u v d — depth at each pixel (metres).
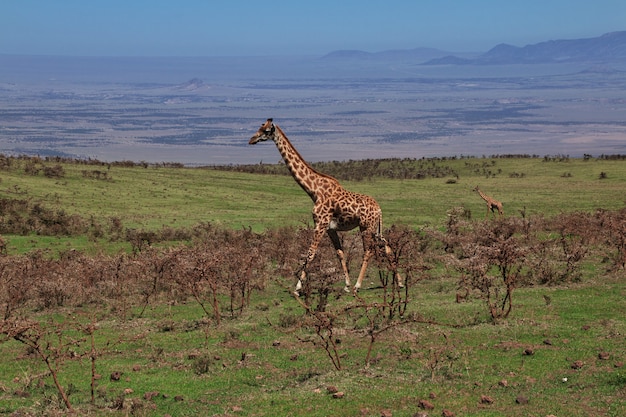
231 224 45.44
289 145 26.20
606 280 25.84
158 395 14.63
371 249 25.80
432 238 37.41
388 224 45.12
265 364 16.67
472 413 12.76
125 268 28.14
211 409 13.66
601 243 34.47
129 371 16.58
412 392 13.93
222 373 16.09
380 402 13.41
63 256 33.03
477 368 15.48
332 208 25.61
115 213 47.88
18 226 41.06
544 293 23.89
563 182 68.88
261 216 49.31
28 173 57.50
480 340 17.84
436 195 60.94
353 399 13.59
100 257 30.33
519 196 59.53
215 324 21.50
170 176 65.44
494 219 44.22
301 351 17.72
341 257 26.44
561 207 52.56
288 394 14.19
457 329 18.97
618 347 16.52
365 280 28.83
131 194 55.31
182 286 25.52
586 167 79.50
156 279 27.12
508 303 22.16
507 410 12.86
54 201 49.31
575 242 34.12
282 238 35.72
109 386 15.32
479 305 22.08
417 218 48.44
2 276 26.30
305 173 26.12
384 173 81.88
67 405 13.60
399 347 17.45
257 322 21.45
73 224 42.31
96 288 27.17
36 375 15.60
